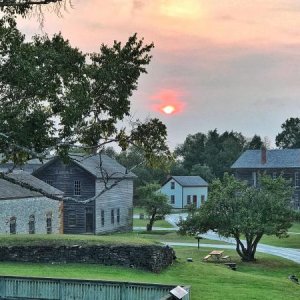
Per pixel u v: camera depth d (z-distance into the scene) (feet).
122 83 79.30
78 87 75.10
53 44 76.79
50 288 79.66
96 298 77.36
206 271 111.14
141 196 271.28
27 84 71.31
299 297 92.17
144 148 81.35
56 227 178.50
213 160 538.88
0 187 155.74
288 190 166.61
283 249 187.62
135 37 79.30
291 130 636.07
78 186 218.59
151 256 107.14
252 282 102.53
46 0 66.80
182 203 420.77
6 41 70.49
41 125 73.15
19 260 111.65
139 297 75.05
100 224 220.23
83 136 78.74
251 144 604.90
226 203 154.10
